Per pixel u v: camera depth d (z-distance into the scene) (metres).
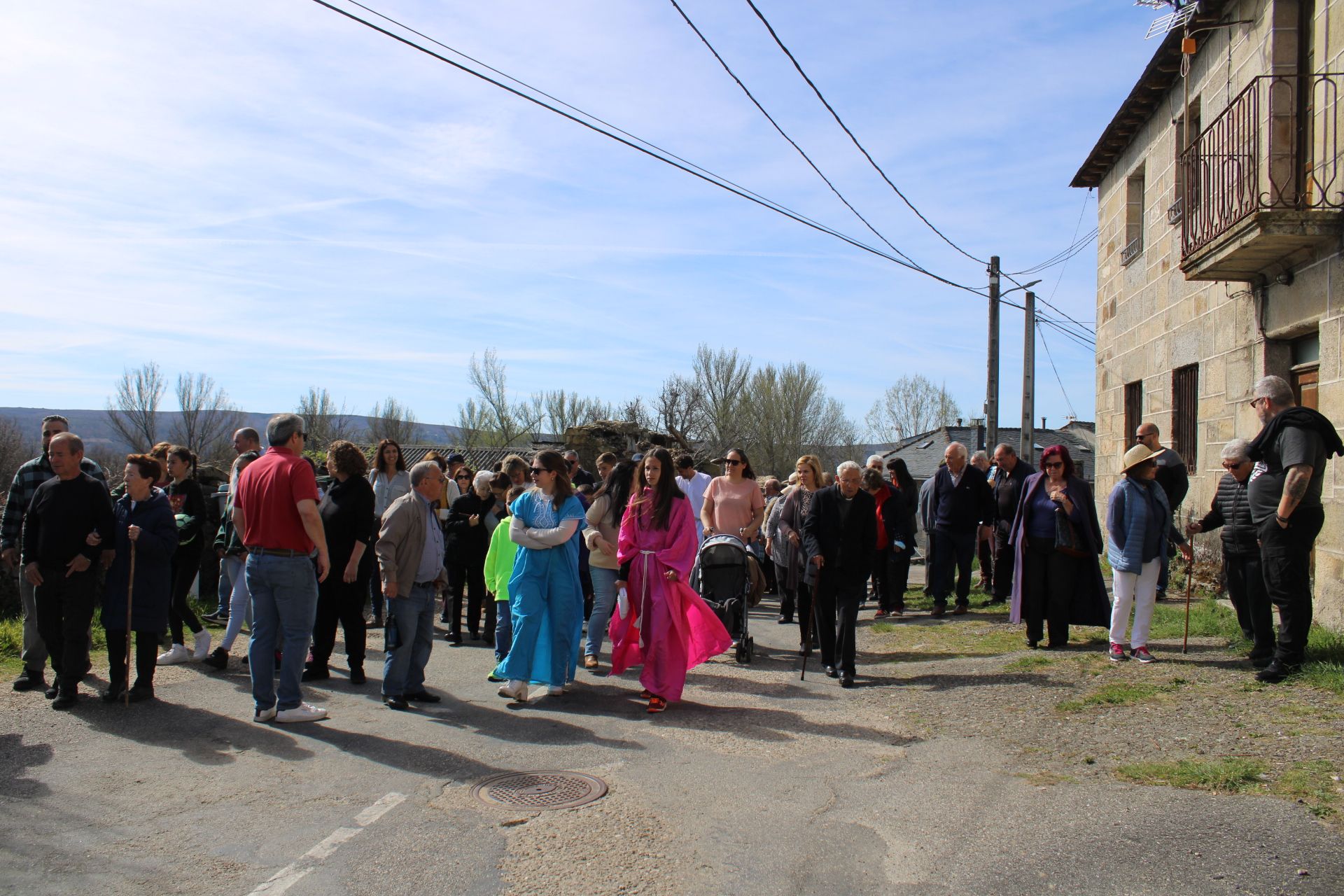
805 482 10.17
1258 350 10.62
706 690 8.09
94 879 4.10
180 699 7.35
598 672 8.86
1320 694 6.66
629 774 5.59
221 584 10.97
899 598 12.47
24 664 7.53
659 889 4.00
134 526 7.12
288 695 6.66
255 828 4.68
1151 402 14.41
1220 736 5.94
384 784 5.35
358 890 3.99
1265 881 3.96
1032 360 22.95
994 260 21.84
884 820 4.79
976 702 7.29
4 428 38.22
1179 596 11.65
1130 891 3.91
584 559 11.10
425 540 7.22
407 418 67.62
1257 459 7.29
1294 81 9.68
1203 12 11.34
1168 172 13.66
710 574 9.28
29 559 6.99
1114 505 8.34
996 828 4.63
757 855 4.36
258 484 6.64
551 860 4.30
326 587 8.06
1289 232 8.90
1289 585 7.11
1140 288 15.00
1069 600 9.23
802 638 9.15
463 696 7.68
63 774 5.50
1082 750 5.90
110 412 57.84
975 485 12.02
